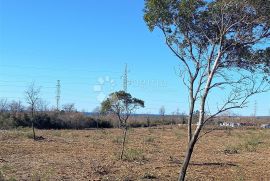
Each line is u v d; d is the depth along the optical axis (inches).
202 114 546.6
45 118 2448.3
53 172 754.2
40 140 1400.1
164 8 544.7
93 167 818.2
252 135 1984.5
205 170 866.1
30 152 1058.1
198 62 566.6
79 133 1847.9
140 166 872.3
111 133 1916.8
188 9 539.2
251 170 890.1
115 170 805.9
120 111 1085.8
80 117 2623.0
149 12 549.3
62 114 2652.6
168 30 568.7
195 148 1336.1
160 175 773.9
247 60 546.6
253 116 3885.3
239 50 544.4
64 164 857.5
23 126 2310.5
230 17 525.0
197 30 559.5
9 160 898.7
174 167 878.4
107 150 1151.0
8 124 2246.6
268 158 1104.2
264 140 1716.3
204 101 544.1
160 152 1173.1
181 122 3248.0
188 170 853.2
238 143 1508.4
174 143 1502.2
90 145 1288.1
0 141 1306.6
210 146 1412.4
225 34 537.0
